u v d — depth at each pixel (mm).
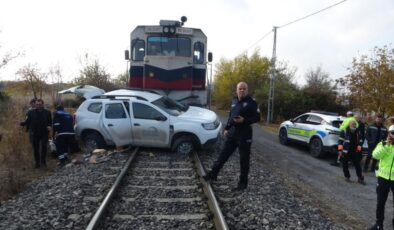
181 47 14258
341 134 10461
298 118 15617
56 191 7219
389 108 19734
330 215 7062
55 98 22203
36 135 9781
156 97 11938
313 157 13883
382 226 6555
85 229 5305
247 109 7113
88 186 7520
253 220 5891
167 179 8125
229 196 7043
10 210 6285
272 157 13078
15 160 10406
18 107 15242
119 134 10984
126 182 7848
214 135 11008
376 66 20625
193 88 14289
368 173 11789
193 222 5746
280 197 7391
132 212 6117
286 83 32500
